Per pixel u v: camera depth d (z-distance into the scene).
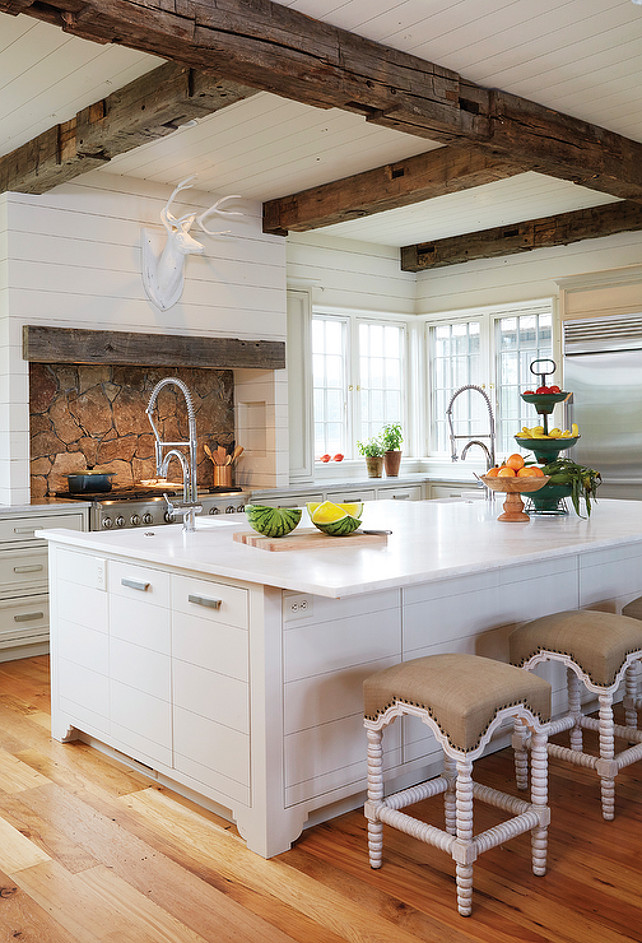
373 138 4.69
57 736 3.66
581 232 6.36
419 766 3.05
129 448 5.96
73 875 2.51
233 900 2.37
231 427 6.59
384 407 7.82
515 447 7.29
